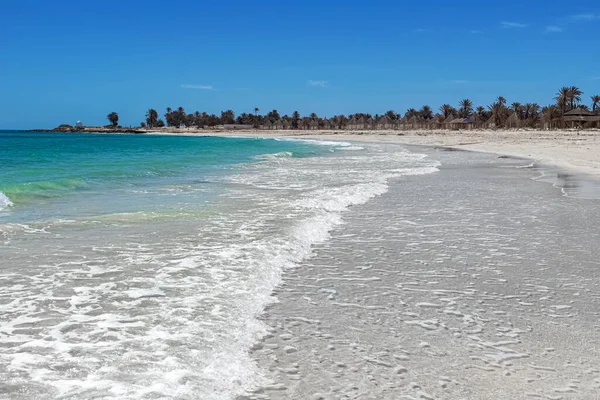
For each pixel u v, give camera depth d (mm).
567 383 3486
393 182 16078
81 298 4988
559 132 74375
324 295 5305
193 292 5207
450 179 17016
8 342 3926
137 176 18094
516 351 3992
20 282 5488
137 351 3793
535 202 11859
